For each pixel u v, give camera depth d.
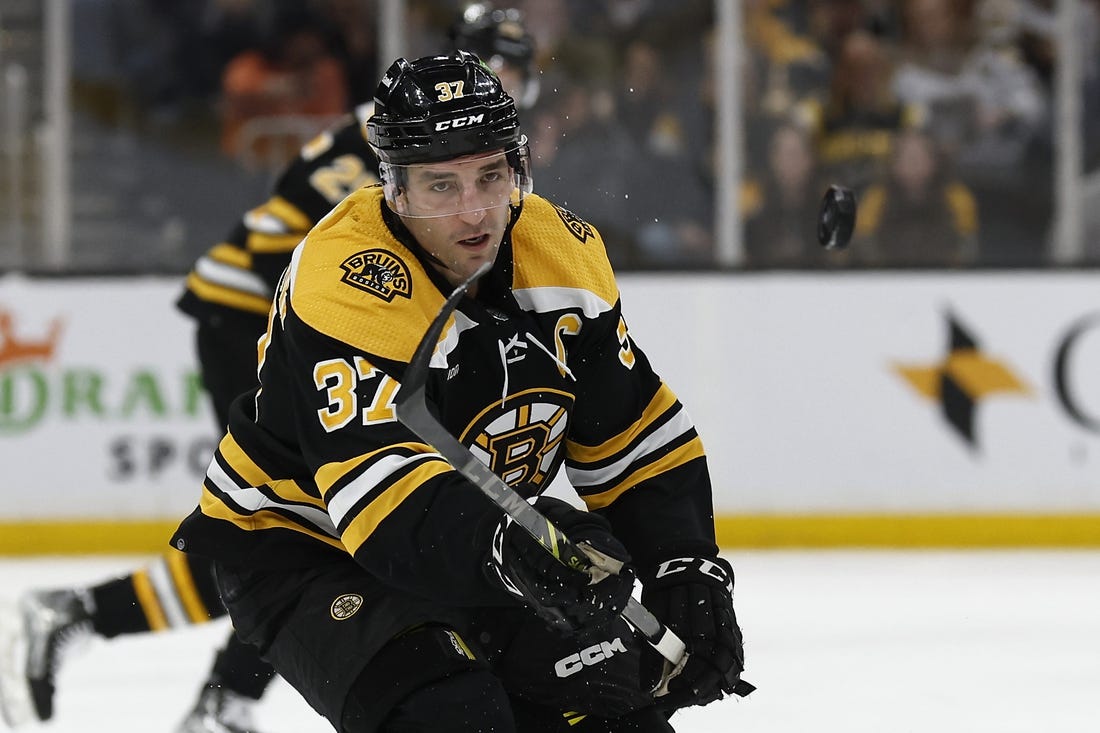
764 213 25.16
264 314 14.02
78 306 22.81
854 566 21.33
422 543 6.96
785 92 25.05
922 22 25.16
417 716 7.35
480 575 6.96
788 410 22.64
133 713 14.00
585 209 24.75
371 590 7.87
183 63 25.23
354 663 7.61
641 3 24.61
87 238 25.41
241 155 25.45
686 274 22.72
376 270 7.41
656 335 22.73
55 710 14.09
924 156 25.27
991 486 22.69
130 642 17.08
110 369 22.81
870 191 25.28
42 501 22.88
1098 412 22.62
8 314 22.86
